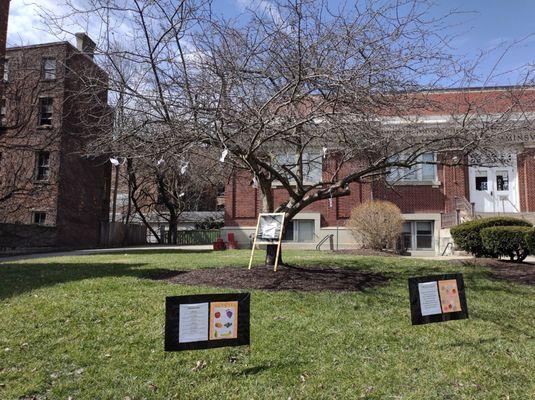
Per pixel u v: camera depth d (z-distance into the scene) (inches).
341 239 785.6
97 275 355.9
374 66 260.8
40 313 245.1
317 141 354.6
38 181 925.8
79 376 179.6
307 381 174.6
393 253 641.0
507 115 283.7
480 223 478.0
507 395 164.4
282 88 273.3
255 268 372.2
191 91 265.6
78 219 1059.9
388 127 312.2
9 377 177.9
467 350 206.5
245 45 275.3
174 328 161.8
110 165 1231.5
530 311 273.6
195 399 163.3
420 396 162.4
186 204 1480.1
